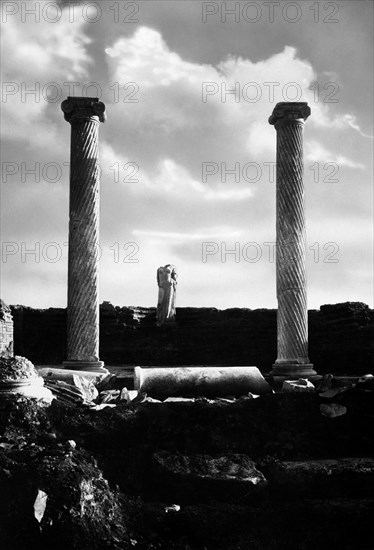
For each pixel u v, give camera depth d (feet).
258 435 47.60
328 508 40.68
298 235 65.31
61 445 43.55
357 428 48.11
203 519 40.27
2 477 39.32
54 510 38.40
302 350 64.69
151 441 46.26
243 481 42.06
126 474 43.50
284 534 40.11
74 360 63.57
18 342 85.81
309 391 50.42
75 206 64.64
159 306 86.22
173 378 55.42
